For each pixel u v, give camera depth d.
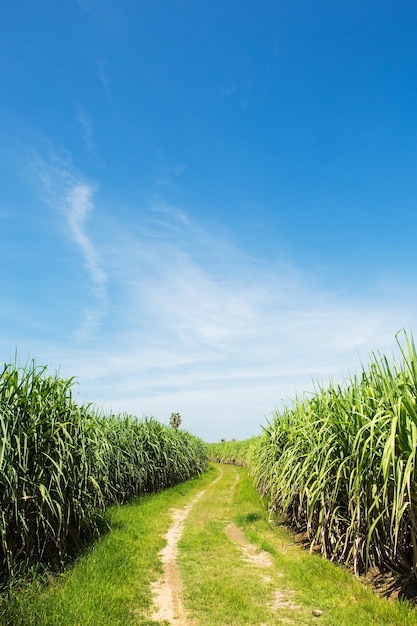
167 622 5.39
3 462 6.09
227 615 5.58
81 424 7.82
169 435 20.20
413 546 5.55
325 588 6.21
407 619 4.91
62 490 7.12
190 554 8.45
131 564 7.38
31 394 7.12
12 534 6.49
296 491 9.02
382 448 5.90
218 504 14.48
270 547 8.66
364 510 6.47
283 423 11.95
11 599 5.31
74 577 6.29
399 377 5.84
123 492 13.72
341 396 7.68
